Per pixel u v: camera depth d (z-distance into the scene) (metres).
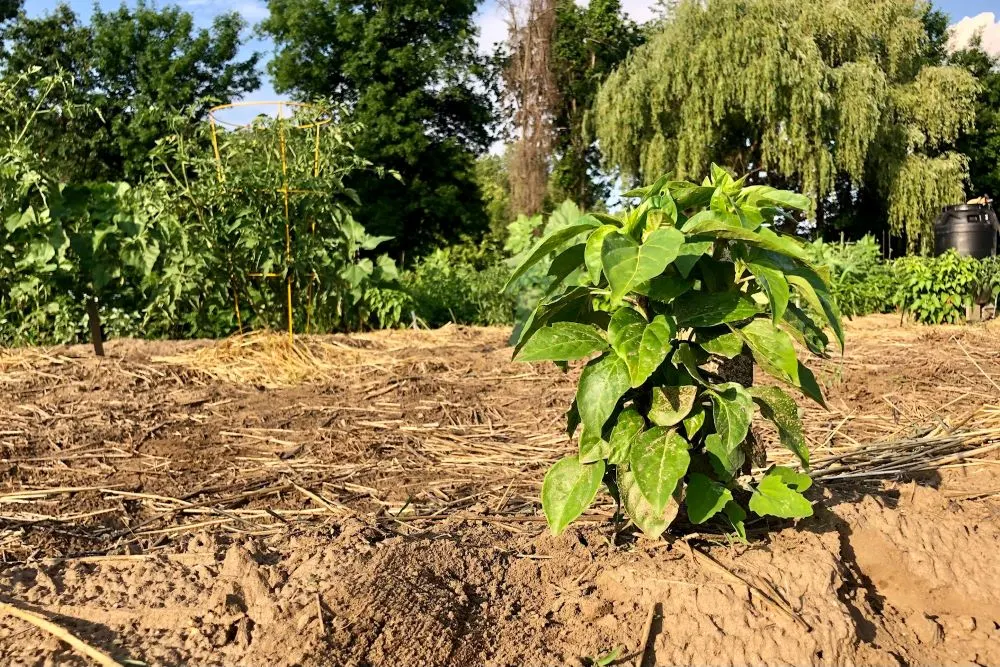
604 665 2.23
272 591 2.44
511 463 4.27
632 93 26.83
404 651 2.20
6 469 4.13
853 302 12.83
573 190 35.88
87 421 5.02
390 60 28.84
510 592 2.59
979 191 37.59
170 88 30.83
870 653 2.36
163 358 6.77
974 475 3.73
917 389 5.95
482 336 8.95
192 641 2.24
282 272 7.42
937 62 38.88
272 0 30.02
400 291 9.74
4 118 6.77
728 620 2.36
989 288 11.41
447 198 29.11
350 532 3.04
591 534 2.96
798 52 24.64
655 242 2.35
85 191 7.11
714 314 2.56
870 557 2.79
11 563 2.94
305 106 7.81
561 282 2.84
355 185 28.17
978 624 2.58
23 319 7.63
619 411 2.65
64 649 2.23
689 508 2.61
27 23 31.97
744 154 28.27
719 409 2.50
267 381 6.21
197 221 7.32
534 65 29.80
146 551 3.07
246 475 4.10
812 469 3.82
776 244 2.42
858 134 24.89
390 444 4.62
